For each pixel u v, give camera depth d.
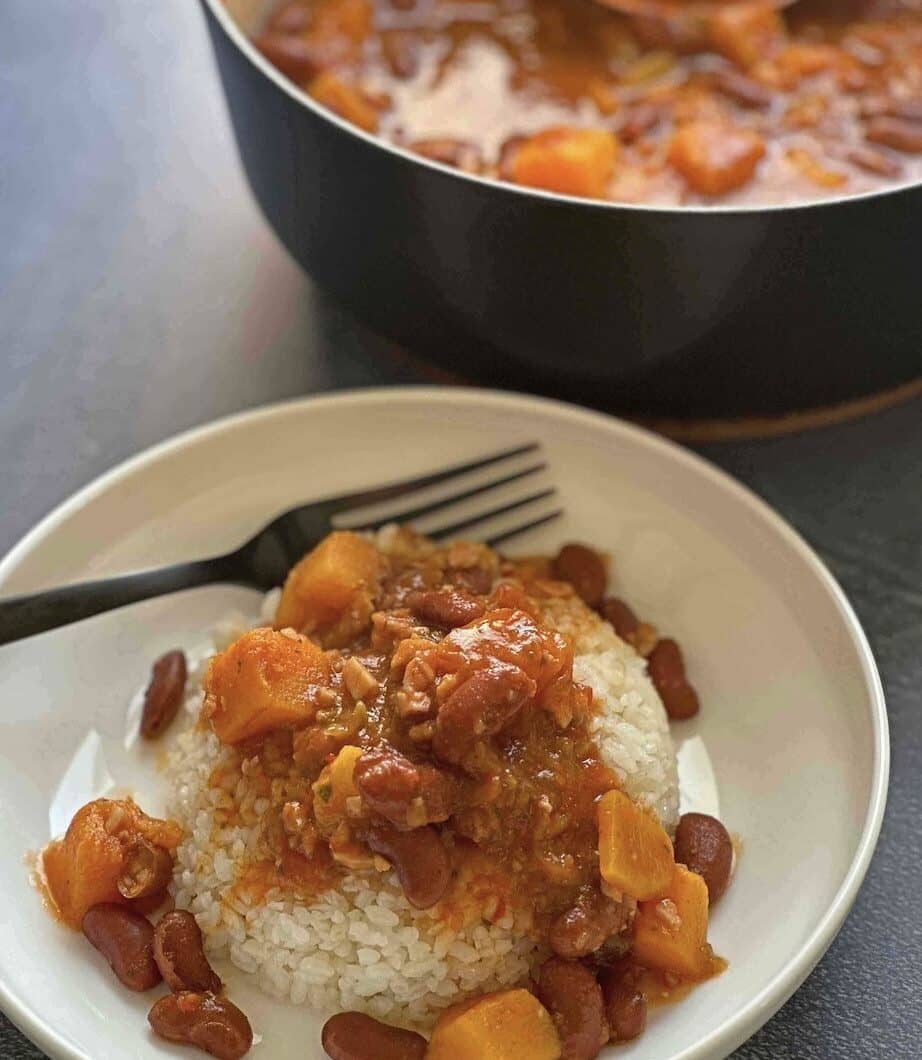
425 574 0.41
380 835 0.34
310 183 0.43
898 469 0.46
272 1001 0.36
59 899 0.36
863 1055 0.35
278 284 0.51
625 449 0.43
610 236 0.39
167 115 0.56
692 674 0.41
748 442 0.46
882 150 0.48
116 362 0.49
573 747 0.36
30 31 0.58
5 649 0.39
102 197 0.53
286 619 0.40
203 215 0.53
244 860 0.36
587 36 0.52
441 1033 0.34
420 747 0.35
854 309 0.41
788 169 0.48
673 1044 0.33
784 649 0.40
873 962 0.37
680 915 0.35
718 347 0.42
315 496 0.43
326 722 0.36
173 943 0.35
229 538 0.43
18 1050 0.35
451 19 0.52
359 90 0.50
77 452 0.46
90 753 0.39
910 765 0.40
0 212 0.53
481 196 0.40
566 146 0.47
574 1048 0.33
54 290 0.50
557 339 0.43
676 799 0.38
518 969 0.35
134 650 0.41
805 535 0.44
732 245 0.39
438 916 0.35
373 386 0.48
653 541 0.42
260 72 0.42
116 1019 0.34
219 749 0.37
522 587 0.41
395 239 0.42
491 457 0.43
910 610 0.43
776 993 0.33
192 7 0.59
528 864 0.35
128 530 0.42
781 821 0.37
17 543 0.42
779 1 0.51
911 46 0.51
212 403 0.48
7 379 0.48
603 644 0.39
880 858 0.38
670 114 0.49
